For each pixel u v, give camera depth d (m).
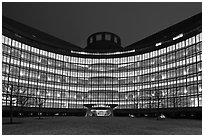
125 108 97.12
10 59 77.69
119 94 99.94
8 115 71.81
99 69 104.38
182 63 77.12
